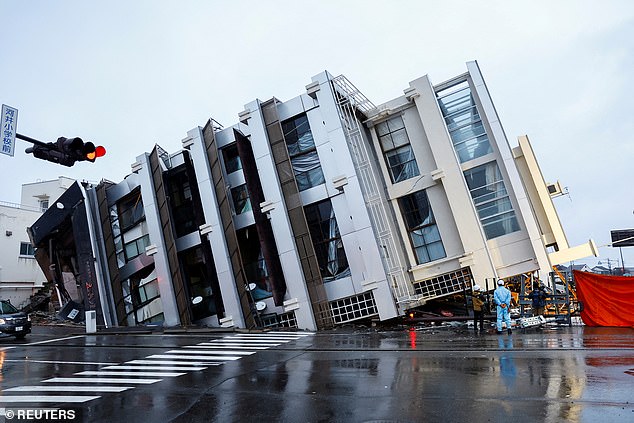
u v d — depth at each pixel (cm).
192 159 2238
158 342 1639
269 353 1278
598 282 1484
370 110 2159
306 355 1208
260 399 748
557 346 1073
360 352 1196
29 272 3806
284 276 1998
